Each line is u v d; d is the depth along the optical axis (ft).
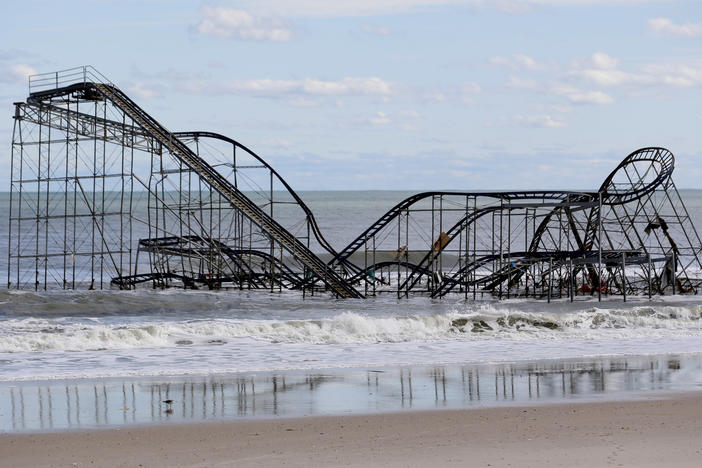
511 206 261.65
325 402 92.94
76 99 282.77
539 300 260.62
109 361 124.57
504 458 67.92
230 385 103.65
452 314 184.03
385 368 118.11
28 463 67.67
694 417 83.56
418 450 70.85
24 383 104.47
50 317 210.38
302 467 65.92
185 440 74.84
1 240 540.11
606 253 257.55
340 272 315.58
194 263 401.70
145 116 280.92
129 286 300.81
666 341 151.23
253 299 264.31
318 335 155.02
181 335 152.66
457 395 97.25
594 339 154.71
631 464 65.67
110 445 73.15
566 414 85.46
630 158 275.39
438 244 273.95
